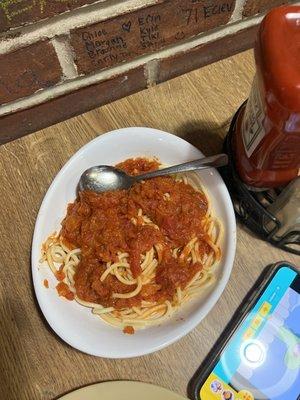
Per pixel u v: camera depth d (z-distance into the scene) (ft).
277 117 0.77
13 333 1.02
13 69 1.05
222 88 1.28
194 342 1.02
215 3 1.14
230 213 1.05
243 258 1.10
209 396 0.95
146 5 1.05
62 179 1.07
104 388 0.93
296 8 0.76
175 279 1.07
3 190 1.17
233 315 1.04
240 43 1.34
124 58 1.19
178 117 1.25
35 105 1.20
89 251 1.09
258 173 0.95
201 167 1.07
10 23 0.94
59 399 0.92
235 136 1.03
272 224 1.05
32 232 1.12
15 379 0.99
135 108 1.26
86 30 1.04
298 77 0.71
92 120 1.25
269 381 0.96
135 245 1.09
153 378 0.99
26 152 1.21
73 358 1.01
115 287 1.08
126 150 1.15
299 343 0.99
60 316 0.96
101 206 1.10
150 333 0.98
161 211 1.11
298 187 0.93
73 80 1.19
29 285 1.07
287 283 1.03
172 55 1.26
